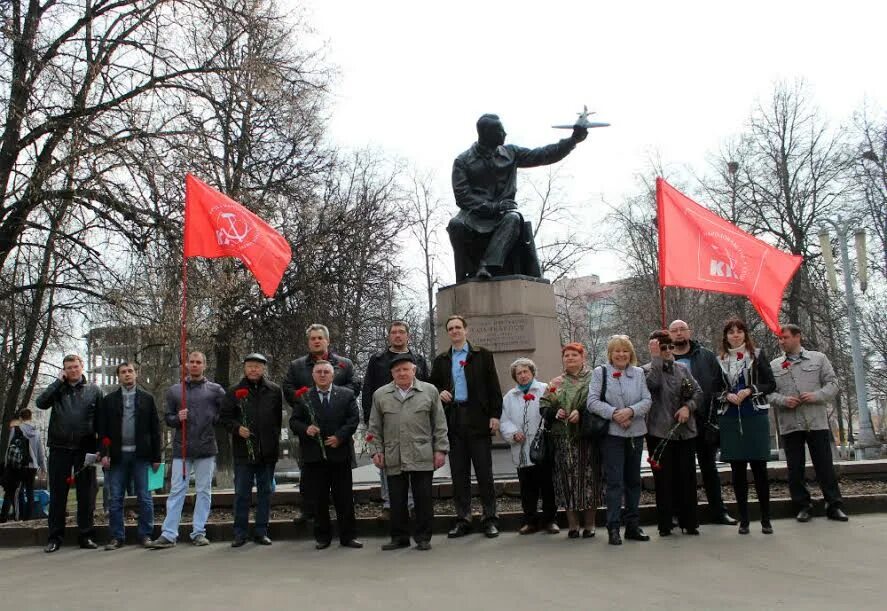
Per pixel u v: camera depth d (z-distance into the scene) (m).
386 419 7.46
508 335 11.00
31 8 15.70
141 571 6.72
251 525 8.48
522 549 6.96
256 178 20.89
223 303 19.12
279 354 22.52
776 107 27.75
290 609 5.02
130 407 8.45
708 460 8.09
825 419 8.16
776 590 5.07
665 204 8.84
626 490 7.24
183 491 8.23
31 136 15.87
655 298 32.97
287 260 9.42
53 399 8.46
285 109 19.38
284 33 18.53
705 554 6.40
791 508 8.36
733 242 8.99
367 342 28.94
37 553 8.08
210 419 8.35
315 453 7.61
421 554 6.96
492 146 11.81
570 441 7.48
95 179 14.53
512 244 11.45
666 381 7.48
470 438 7.93
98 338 18.52
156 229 15.46
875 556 6.08
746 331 7.65
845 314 26.53
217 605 5.20
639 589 5.22
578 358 7.68
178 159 15.52
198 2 16.44
